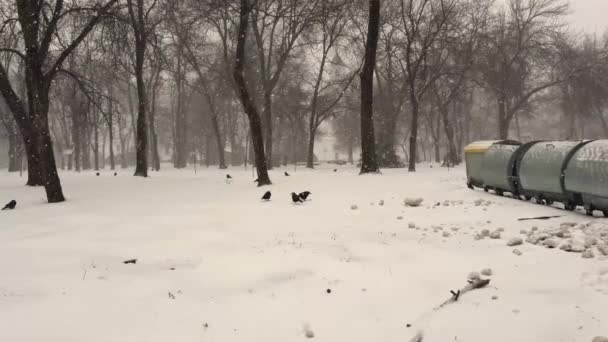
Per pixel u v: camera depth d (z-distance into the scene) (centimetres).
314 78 4559
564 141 1117
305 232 897
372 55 2047
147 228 966
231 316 500
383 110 4022
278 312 508
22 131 2073
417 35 3153
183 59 4600
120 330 466
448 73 3328
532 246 718
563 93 4694
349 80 3781
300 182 1850
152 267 679
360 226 943
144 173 2658
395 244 778
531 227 855
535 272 586
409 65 2969
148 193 1678
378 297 542
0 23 1614
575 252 664
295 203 1295
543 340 411
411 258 691
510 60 4206
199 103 5956
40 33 1727
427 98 4438
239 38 1834
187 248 784
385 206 1186
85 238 876
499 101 4141
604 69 4000
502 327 440
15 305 529
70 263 700
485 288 543
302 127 4984
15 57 2983
